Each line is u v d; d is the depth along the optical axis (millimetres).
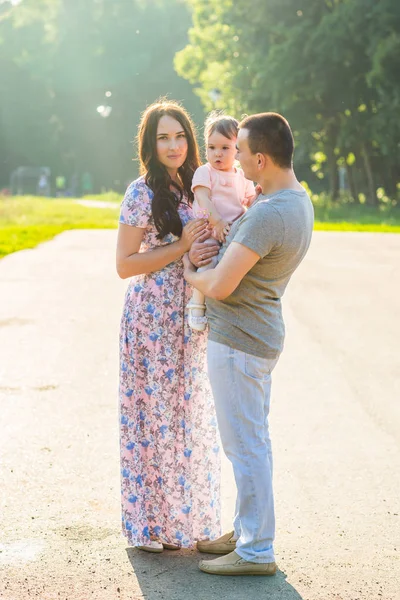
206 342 4809
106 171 86688
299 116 49344
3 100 86312
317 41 44531
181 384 4789
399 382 8461
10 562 4617
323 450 6492
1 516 5211
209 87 55250
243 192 4734
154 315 4766
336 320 11672
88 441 6621
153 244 4785
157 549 4805
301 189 4406
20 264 17172
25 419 7156
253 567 4496
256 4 48125
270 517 4520
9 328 10844
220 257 4535
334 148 52625
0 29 84062
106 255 19156
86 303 12648
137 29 79375
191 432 4789
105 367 8945
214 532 4867
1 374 8602
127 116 81938
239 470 4492
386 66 42250
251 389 4465
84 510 5336
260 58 47625
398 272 16562
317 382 8438
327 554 4777
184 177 4863
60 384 8258
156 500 4832
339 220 38281
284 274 4410
